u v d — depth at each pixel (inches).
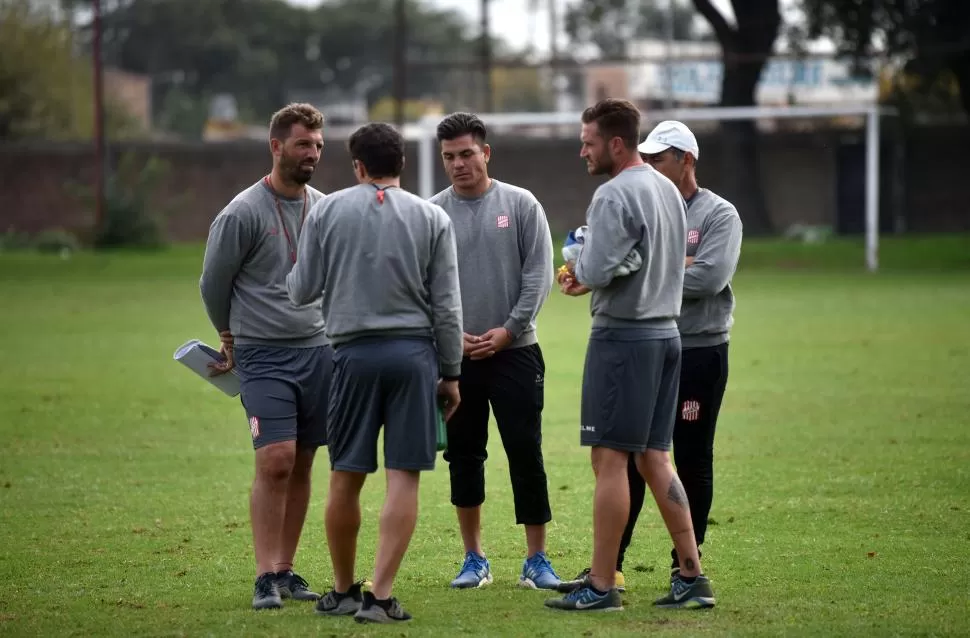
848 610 833.5
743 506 1167.6
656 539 1067.3
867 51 4950.8
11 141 6441.9
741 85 5364.2
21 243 5413.4
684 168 922.7
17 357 2301.9
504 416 930.7
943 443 1446.9
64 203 5949.8
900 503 1165.1
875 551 998.4
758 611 833.5
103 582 937.5
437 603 871.1
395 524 821.2
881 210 5802.2
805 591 886.4
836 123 5994.1
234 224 900.6
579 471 1349.7
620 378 829.2
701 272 895.1
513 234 943.7
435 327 837.8
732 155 5497.1
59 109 7445.9
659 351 835.4
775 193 5880.9
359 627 805.9
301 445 928.9
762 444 1465.3
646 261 822.5
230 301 925.8
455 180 944.9
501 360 933.8
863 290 3531.0
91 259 4672.7
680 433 919.0
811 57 4751.5
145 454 1461.6
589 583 845.8
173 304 3267.7
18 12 7391.7
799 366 2098.9
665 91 5964.6
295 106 912.9
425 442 826.8
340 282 830.5
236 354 923.4
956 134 5718.5
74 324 2819.9
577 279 824.3
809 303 3181.6
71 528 1114.7
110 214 5167.3
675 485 845.8
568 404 1801.2
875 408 1690.5
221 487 1288.1
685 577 849.5
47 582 937.5
